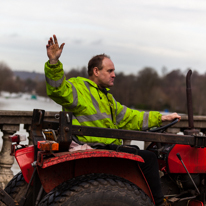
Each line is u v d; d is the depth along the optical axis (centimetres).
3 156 441
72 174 269
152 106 9106
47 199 254
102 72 317
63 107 304
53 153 252
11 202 280
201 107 8200
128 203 260
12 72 17125
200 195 328
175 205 326
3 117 434
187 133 313
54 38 272
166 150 324
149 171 291
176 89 9150
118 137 280
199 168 320
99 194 254
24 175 280
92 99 304
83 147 278
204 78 8506
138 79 9162
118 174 278
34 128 299
